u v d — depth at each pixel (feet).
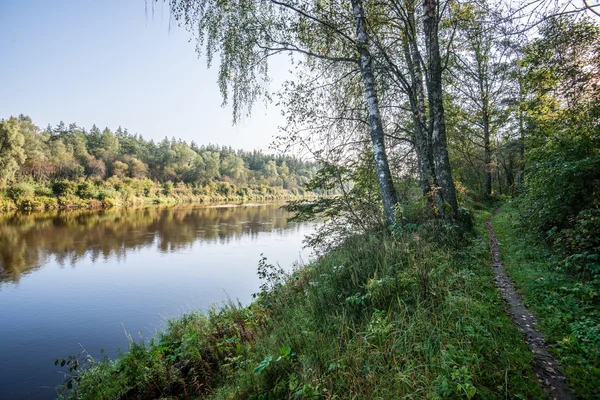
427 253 17.16
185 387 14.83
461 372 8.67
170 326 23.54
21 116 216.95
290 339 13.21
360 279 15.69
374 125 23.58
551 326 11.98
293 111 27.30
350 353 10.71
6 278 46.91
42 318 32.50
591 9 14.01
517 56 18.63
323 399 9.40
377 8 26.20
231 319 20.93
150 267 52.39
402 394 8.70
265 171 342.23
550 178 21.99
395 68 27.40
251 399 11.12
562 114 29.32
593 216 17.26
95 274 48.60
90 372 17.87
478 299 13.98
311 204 27.91
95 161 223.92
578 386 8.71
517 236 28.17
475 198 69.10
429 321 11.39
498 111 62.95
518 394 8.30
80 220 112.98
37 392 20.66
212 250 65.16
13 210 135.03
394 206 22.50
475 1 20.90
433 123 24.59
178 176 280.72
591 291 13.37
